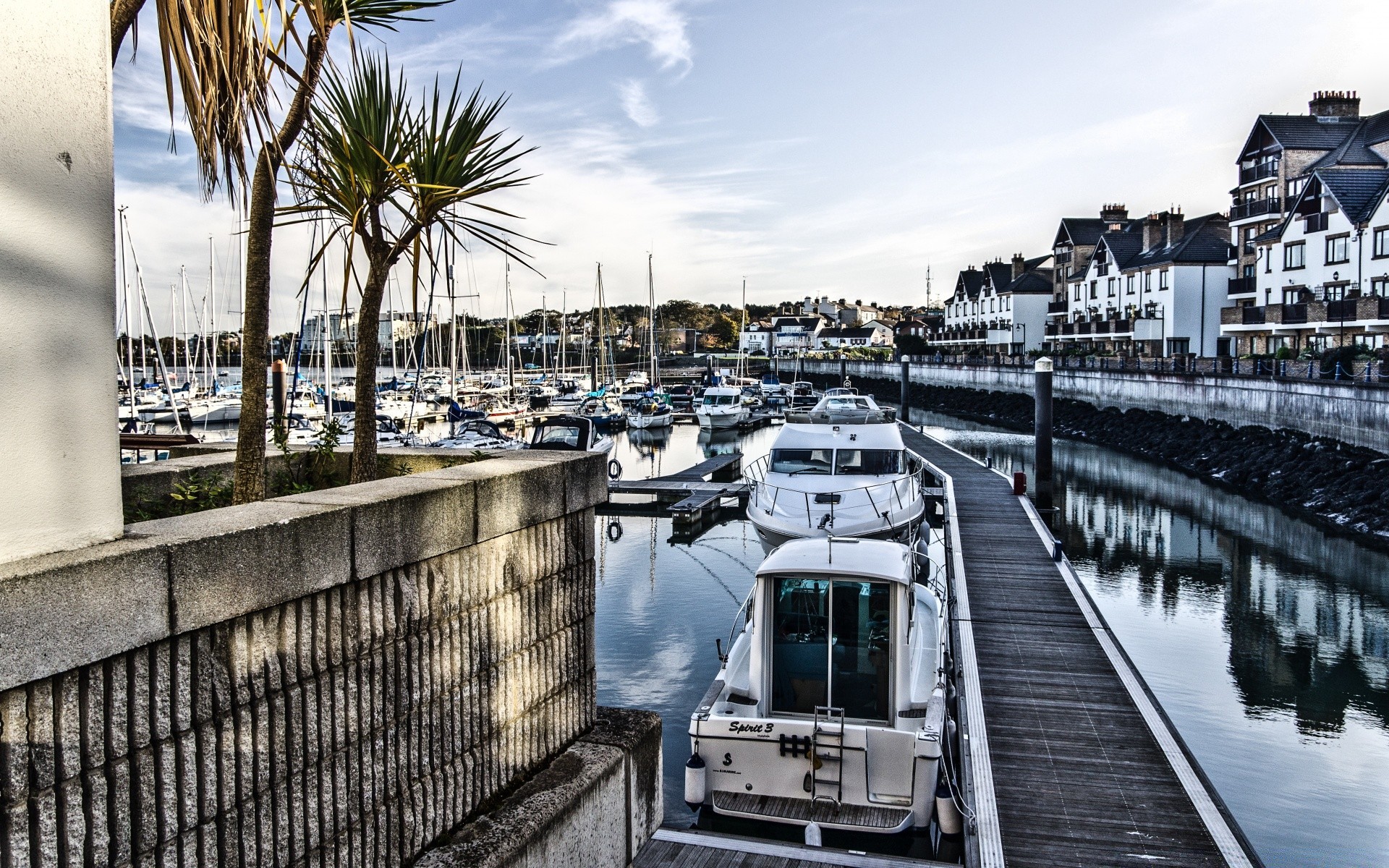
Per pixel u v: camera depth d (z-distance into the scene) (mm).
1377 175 43844
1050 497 27703
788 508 18344
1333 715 12805
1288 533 24891
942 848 8516
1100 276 72562
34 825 2105
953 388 80000
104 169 2439
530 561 4070
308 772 2867
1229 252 59281
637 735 4590
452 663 3545
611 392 68938
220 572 2514
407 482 3510
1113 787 8828
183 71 2904
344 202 4285
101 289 2414
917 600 13273
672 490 29141
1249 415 37812
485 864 3324
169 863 2424
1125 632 16625
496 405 52906
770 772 8922
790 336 159000
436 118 4148
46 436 2244
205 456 4918
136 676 2332
